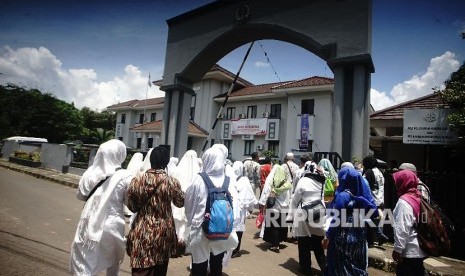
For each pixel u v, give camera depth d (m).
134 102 40.22
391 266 5.29
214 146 3.81
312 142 23.08
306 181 4.73
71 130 42.62
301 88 23.11
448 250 3.13
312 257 6.06
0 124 39.12
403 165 4.07
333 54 9.01
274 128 25.12
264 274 4.75
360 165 7.71
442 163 11.02
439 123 7.55
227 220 3.19
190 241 3.21
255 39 11.72
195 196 3.21
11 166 20.88
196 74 13.45
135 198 2.82
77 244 2.80
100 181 2.89
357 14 8.78
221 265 3.35
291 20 10.10
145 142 32.75
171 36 13.78
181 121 13.32
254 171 9.55
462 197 5.93
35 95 44.25
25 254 4.74
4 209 7.97
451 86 7.75
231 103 28.64
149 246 2.71
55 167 19.06
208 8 12.46
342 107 8.69
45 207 8.72
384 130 13.12
